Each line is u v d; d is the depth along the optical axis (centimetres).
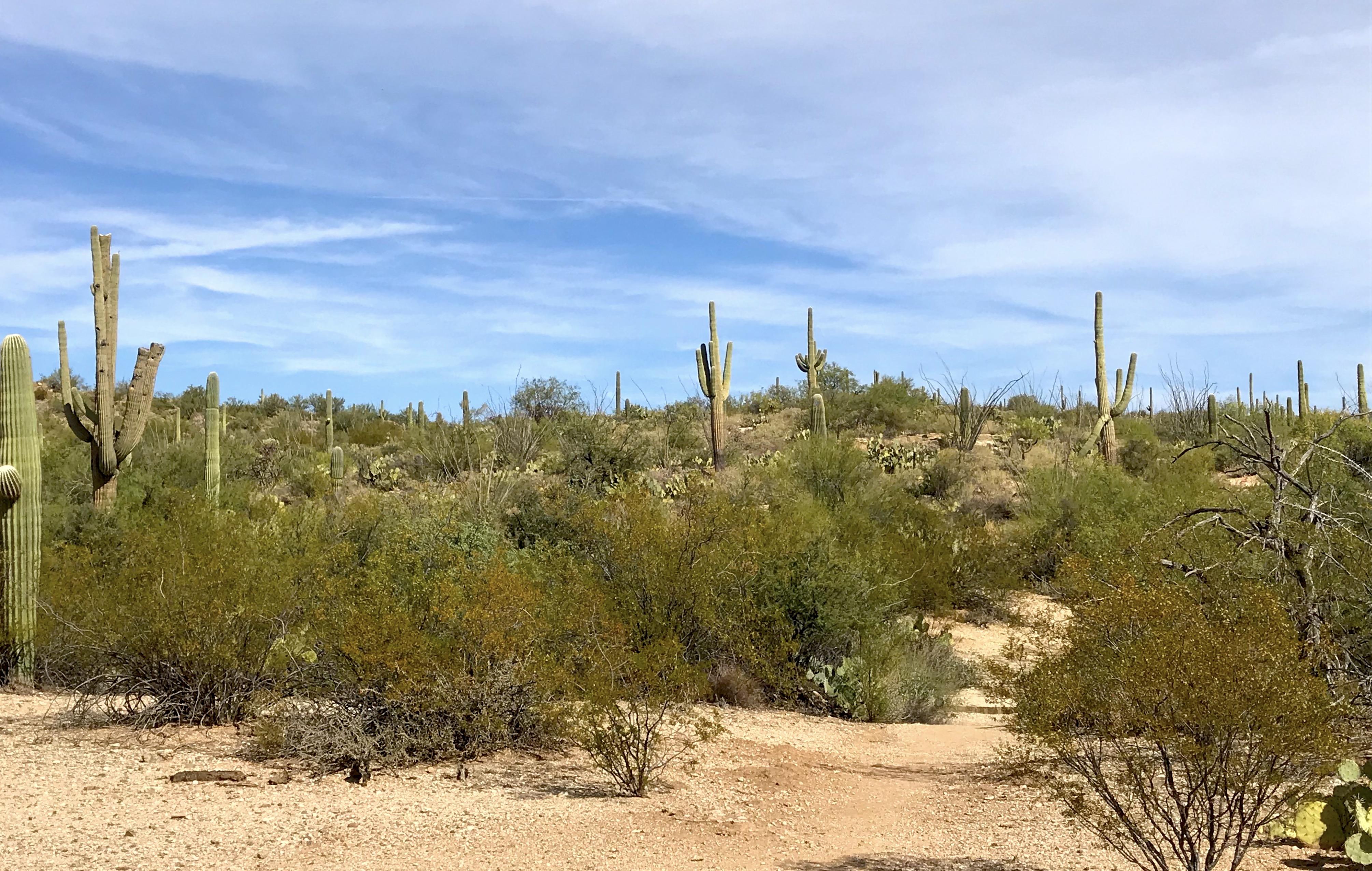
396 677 905
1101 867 641
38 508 1207
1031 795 853
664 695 881
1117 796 750
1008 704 1174
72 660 1182
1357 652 859
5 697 1134
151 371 1834
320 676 960
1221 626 564
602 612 1009
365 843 670
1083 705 570
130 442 1808
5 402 1198
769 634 1384
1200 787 553
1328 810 610
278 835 676
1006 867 653
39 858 601
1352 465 976
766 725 1222
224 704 1015
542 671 937
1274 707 521
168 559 1038
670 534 1379
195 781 806
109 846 632
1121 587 602
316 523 1536
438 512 1717
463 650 943
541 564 1392
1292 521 914
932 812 824
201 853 631
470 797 802
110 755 881
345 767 873
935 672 1524
